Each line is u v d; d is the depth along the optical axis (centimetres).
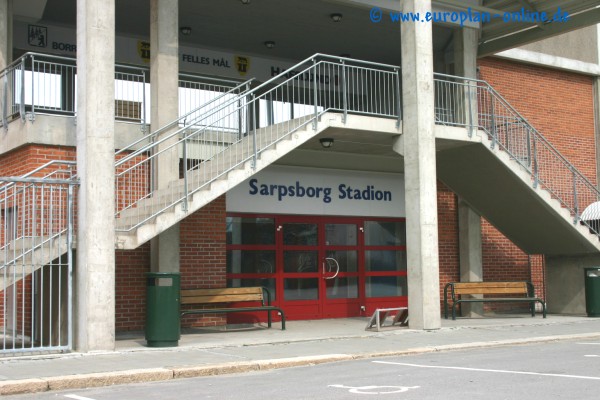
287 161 1556
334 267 1636
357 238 1678
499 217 1641
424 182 1330
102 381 816
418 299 1327
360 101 1992
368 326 1352
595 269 1591
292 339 1186
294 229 1592
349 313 1650
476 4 1659
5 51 1362
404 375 837
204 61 1809
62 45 1609
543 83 1967
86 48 1032
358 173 1670
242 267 1520
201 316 1409
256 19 1662
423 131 1335
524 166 1483
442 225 1755
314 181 1606
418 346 1104
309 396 704
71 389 794
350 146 1524
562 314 1702
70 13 1555
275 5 1585
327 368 920
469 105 1477
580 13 1608
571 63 2000
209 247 1437
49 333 1042
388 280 1717
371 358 1016
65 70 1594
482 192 1587
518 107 1909
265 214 1548
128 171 1242
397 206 1722
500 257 1842
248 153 1229
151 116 1333
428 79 1351
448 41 1792
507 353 1040
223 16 1638
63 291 1072
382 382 786
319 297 1609
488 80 1862
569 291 1698
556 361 935
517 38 1723
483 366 902
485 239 1823
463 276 1745
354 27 1738
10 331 1323
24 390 770
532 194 1498
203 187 1158
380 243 1716
